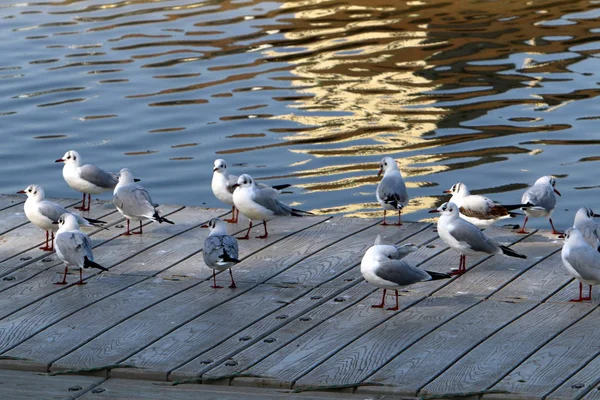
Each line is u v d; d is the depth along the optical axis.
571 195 20.58
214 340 11.44
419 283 13.16
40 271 13.79
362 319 11.98
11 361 10.94
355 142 24.11
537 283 13.05
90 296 12.83
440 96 27.23
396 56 30.94
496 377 10.33
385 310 12.24
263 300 12.65
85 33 33.78
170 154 23.50
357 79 28.84
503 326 11.66
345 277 13.41
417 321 11.88
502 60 30.17
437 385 10.20
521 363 10.66
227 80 28.83
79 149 23.78
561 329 11.52
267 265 13.94
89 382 10.54
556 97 26.78
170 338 11.51
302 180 21.86
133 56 31.11
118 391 10.31
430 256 14.16
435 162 22.67
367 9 36.81
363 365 10.70
